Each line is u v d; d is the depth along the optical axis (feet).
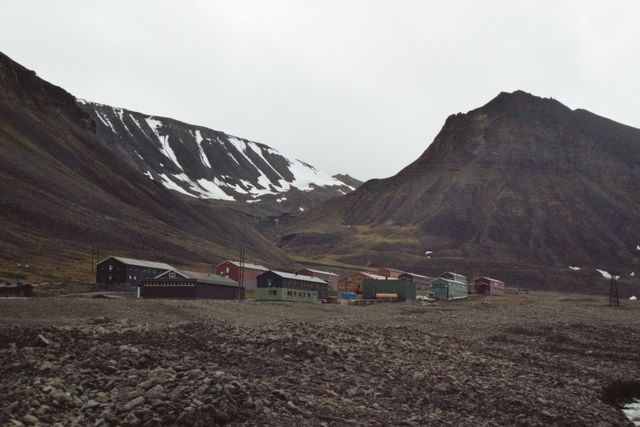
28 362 96.27
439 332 266.77
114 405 77.92
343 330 203.21
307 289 495.41
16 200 651.25
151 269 496.64
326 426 85.15
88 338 127.65
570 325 307.99
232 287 423.64
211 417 78.28
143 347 123.24
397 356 161.89
